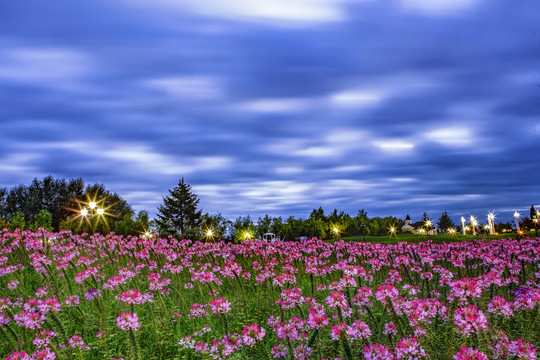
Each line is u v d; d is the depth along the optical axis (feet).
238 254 50.62
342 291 22.33
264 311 30.73
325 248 53.83
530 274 37.76
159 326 25.73
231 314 28.78
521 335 20.59
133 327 19.63
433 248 51.75
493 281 24.94
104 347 22.74
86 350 22.43
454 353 17.72
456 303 21.21
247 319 28.55
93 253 46.60
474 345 17.11
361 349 19.30
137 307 28.25
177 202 190.70
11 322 23.04
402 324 20.35
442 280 29.01
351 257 44.93
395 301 19.94
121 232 146.10
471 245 52.19
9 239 50.01
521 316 21.71
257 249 49.70
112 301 29.35
